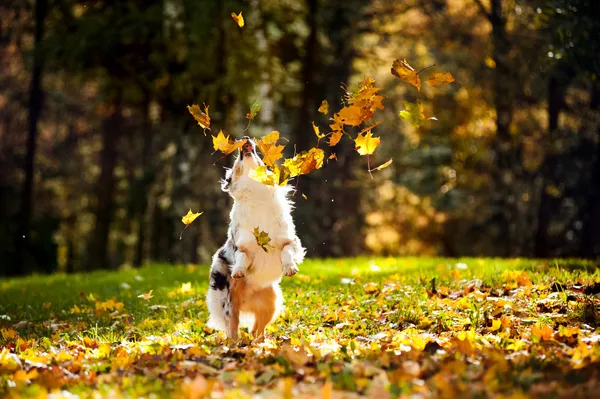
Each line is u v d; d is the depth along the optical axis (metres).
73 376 6.55
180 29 24.55
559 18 17.06
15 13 33.19
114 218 36.38
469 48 30.20
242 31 25.20
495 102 29.77
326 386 5.35
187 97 26.03
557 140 29.62
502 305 9.66
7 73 36.50
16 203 36.06
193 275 16.80
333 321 9.77
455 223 36.38
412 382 5.57
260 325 8.70
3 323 11.52
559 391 5.24
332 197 32.53
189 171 32.25
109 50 25.50
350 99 7.56
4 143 38.12
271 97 27.66
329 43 29.03
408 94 33.97
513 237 31.81
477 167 32.66
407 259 18.75
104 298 13.64
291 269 8.13
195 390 5.38
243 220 8.27
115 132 33.84
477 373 5.76
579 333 7.60
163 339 8.73
